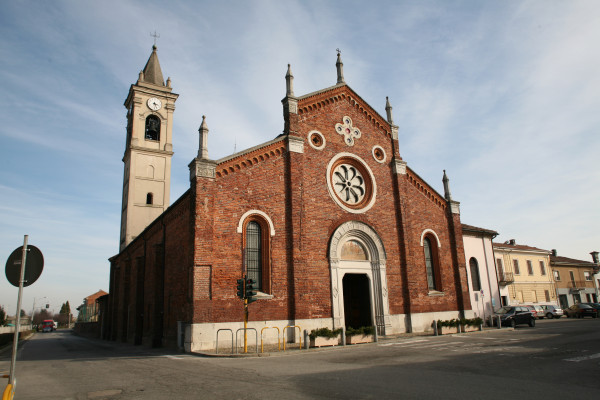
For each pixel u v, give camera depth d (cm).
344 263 2498
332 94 2747
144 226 4444
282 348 1947
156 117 4828
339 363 1416
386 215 2781
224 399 899
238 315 2034
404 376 1113
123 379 1235
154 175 4616
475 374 1124
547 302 5038
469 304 2989
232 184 2186
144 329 2975
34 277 907
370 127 2903
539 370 1170
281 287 2208
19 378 1355
